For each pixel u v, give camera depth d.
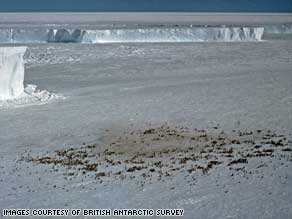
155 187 10.97
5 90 24.44
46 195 10.57
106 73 35.06
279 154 13.85
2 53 23.67
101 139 16.61
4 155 14.67
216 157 13.72
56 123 19.33
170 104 23.03
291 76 32.75
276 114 20.38
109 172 12.38
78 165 13.20
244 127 18.11
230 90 27.02
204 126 18.41
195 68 37.84
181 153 14.36
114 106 22.73
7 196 10.57
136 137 16.77
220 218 9.01
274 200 9.93
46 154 14.70
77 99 24.83
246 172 12.02
